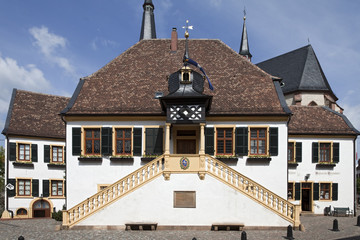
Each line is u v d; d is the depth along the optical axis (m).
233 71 20.56
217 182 14.98
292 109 24.84
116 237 13.22
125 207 14.98
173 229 14.80
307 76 31.11
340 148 23.08
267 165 17.27
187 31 18.88
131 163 17.78
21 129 24.89
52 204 25.53
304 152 23.00
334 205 22.84
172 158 15.24
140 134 17.97
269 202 14.81
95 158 17.69
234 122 17.66
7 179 24.06
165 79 20.09
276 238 12.99
